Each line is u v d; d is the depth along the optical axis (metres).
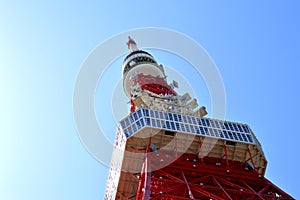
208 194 92.25
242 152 112.12
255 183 104.88
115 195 106.88
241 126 117.00
